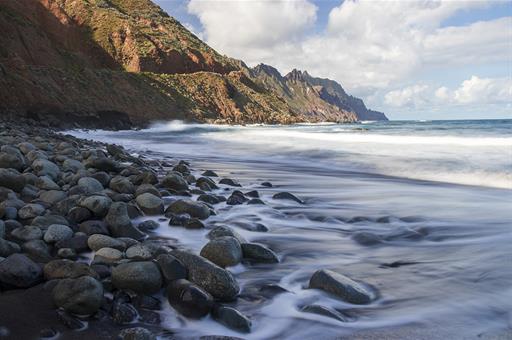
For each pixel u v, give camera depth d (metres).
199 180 7.88
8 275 3.21
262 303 3.19
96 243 4.04
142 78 51.53
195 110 51.97
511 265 3.95
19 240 4.16
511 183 8.39
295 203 6.86
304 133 23.73
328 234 5.17
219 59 73.94
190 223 4.98
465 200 7.08
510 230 5.18
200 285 3.23
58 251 3.95
